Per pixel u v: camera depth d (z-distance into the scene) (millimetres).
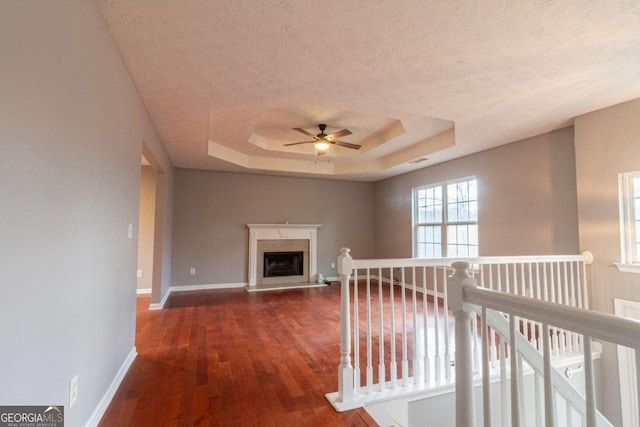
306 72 2424
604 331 733
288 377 2459
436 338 2426
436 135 4535
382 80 2561
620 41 2018
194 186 6000
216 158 5023
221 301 5027
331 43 2049
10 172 1029
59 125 1343
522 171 4066
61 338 1393
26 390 1129
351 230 7266
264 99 2908
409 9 1733
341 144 4484
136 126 2691
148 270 5598
